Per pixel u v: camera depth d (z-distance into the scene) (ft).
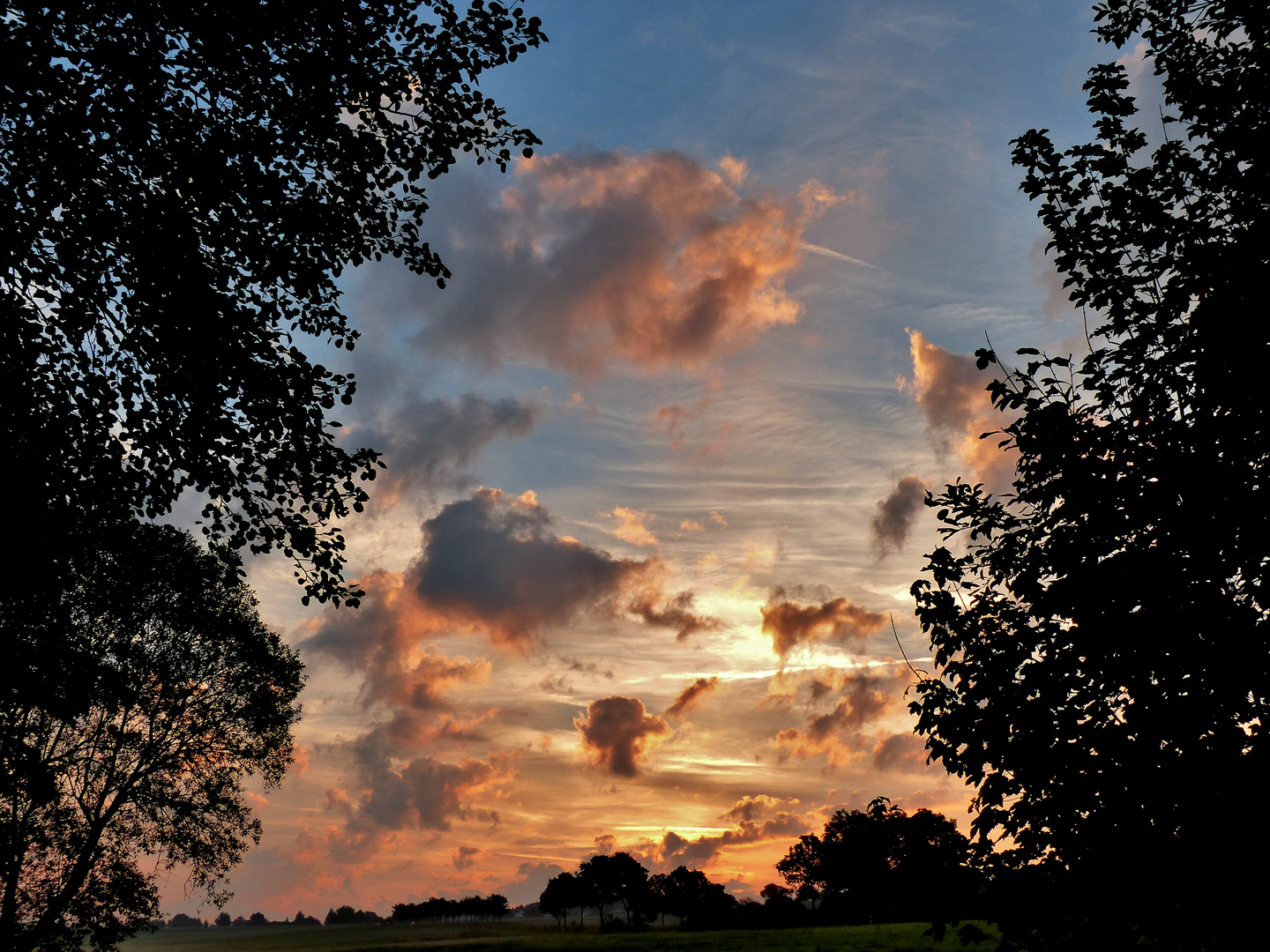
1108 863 28.96
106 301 42.04
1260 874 26.89
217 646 94.68
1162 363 33.12
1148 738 29.66
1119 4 40.60
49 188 38.52
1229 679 28.60
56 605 46.93
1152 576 30.53
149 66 38.78
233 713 97.30
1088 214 36.58
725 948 236.43
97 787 89.61
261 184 41.11
